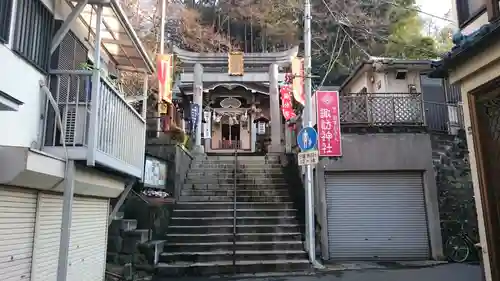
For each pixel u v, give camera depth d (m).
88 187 6.52
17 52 5.07
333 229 12.45
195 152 17.20
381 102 13.35
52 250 5.73
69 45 6.86
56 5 6.26
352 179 12.80
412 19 24.45
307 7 12.20
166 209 11.44
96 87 5.79
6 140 4.89
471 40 5.01
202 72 18.98
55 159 5.16
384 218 12.52
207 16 29.16
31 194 5.11
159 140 13.16
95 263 7.45
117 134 6.90
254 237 11.11
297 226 11.60
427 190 12.52
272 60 18.92
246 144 24.09
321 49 22.77
